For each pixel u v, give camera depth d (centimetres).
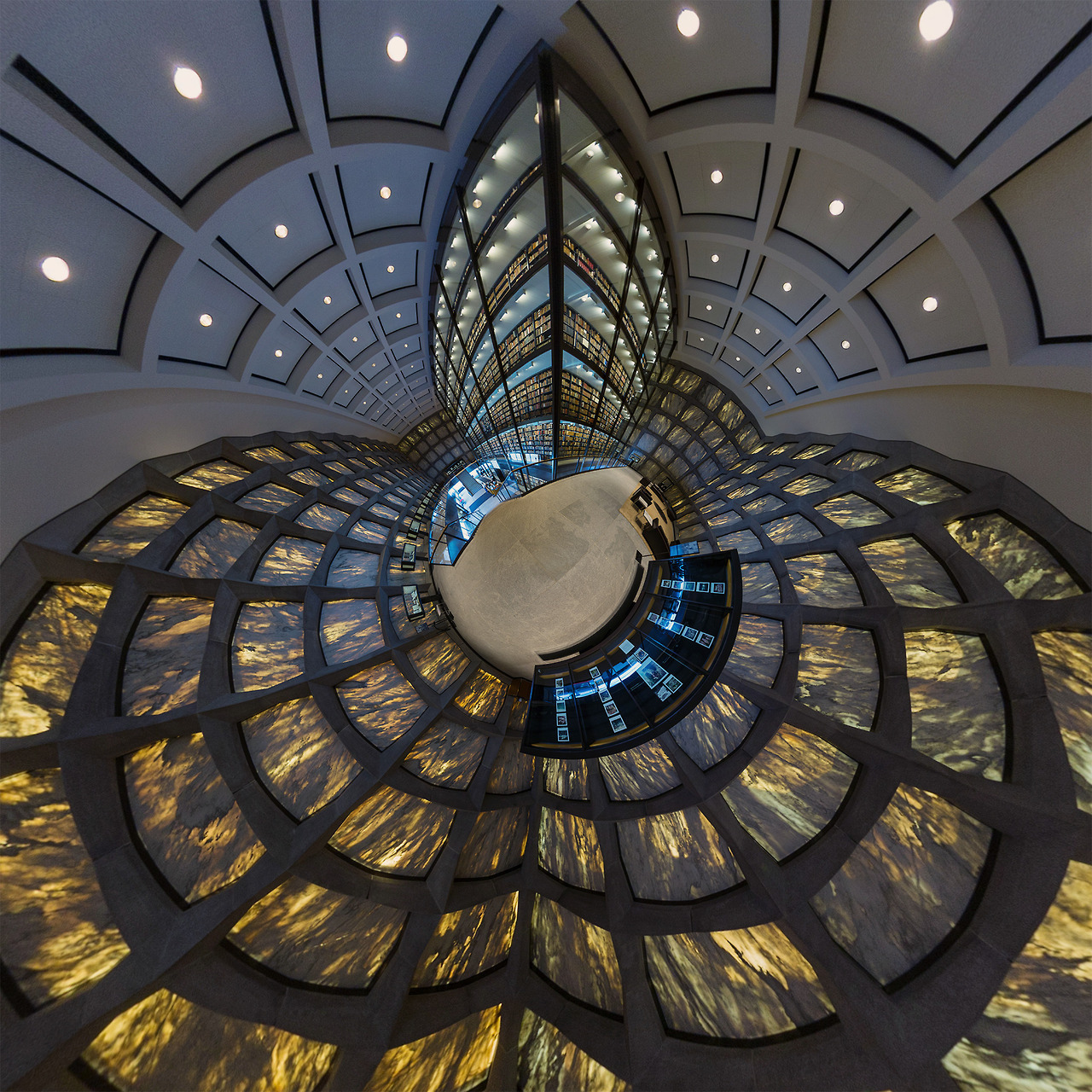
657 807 1094
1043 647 863
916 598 1062
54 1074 663
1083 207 667
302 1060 837
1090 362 761
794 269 1196
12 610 860
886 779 894
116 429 1172
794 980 848
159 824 866
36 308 910
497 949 1089
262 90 896
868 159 777
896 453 1335
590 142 964
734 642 1261
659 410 2506
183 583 1093
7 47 629
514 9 816
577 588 2316
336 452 2300
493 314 1373
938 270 944
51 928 723
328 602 1435
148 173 886
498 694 1647
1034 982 678
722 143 990
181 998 783
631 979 934
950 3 576
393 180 1286
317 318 1741
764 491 1681
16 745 778
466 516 2191
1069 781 749
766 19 725
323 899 970
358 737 1184
